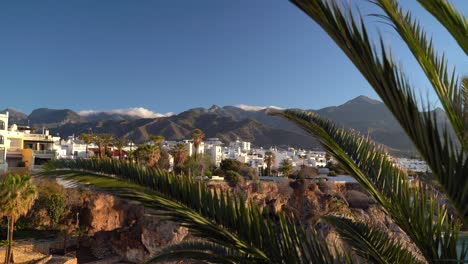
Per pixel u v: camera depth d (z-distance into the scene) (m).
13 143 66.56
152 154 56.22
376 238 5.37
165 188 3.57
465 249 3.52
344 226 5.66
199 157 70.62
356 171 4.26
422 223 3.84
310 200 54.34
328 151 4.42
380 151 4.47
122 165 3.64
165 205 3.47
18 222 42.75
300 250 3.53
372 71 2.56
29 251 38.94
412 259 4.92
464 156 2.75
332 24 2.50
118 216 48.22
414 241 3.91
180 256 4.27
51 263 38.00
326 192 57.81
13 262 36.06
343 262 4.02
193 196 3.57
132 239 46.22
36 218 43.59
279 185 57.78
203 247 5.24
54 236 44.41
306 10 2.56
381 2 2.70
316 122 4.95
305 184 57.25
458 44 2.59
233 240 3.42
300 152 160.62
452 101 2.87
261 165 115.56
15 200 32.19
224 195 3.63
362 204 54.06
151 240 44.19
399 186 4.13
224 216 3.52
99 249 46.66
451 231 3.64
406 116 2.66
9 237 33.66
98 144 69.88
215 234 3.43
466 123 2.77
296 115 4.95
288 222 3.70
